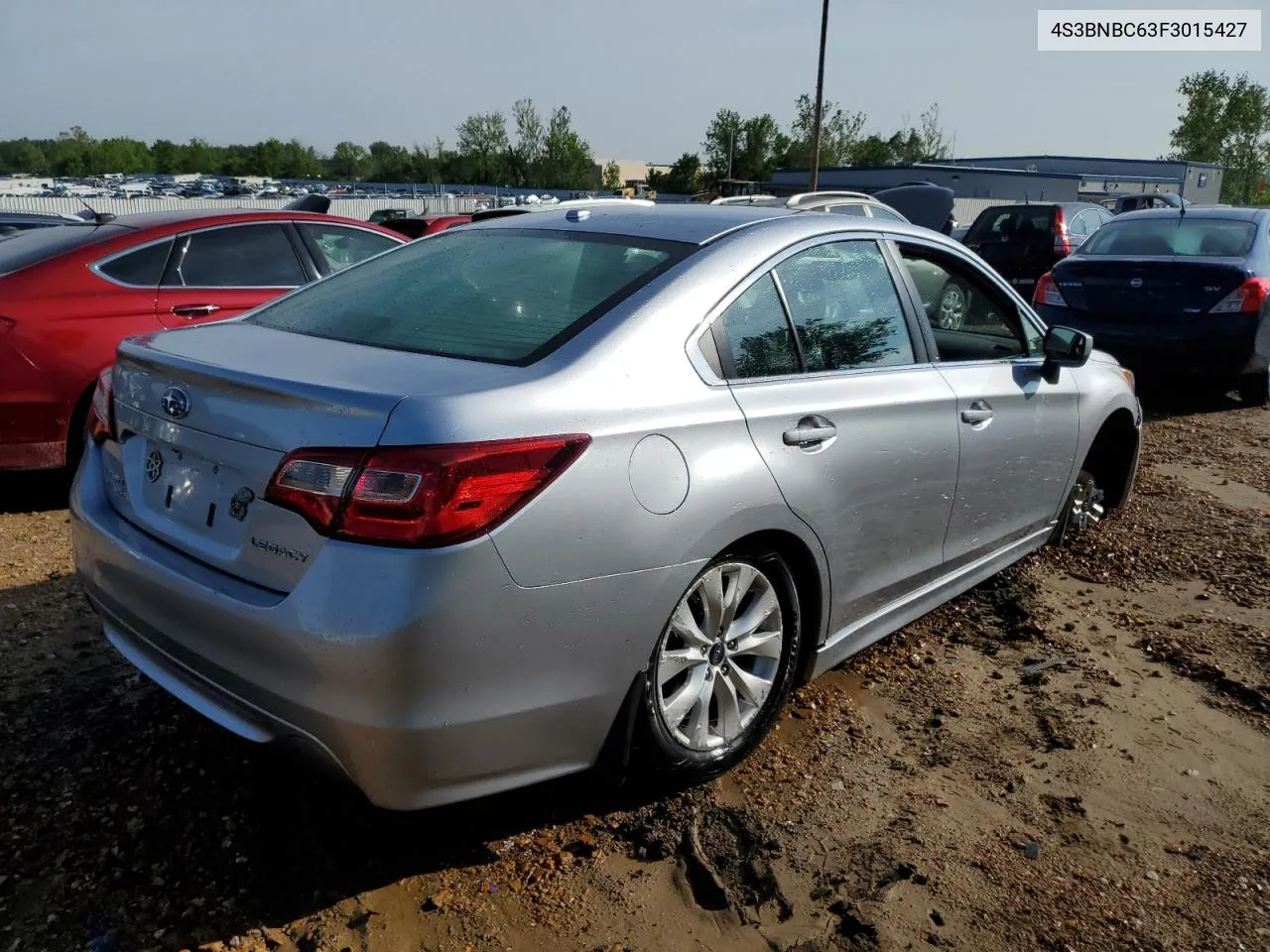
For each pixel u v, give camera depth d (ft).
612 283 9.25
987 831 9.23
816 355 10.23
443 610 7.07
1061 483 14.48
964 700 11.63
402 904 8.05
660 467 8.25
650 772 9.05
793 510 9.41
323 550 7.20
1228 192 198.29
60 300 17.15
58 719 10.37
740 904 8.19
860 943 7.82
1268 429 25.86
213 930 7.70
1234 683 12.17
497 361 8.27
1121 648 13.11
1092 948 7.89
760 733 9.96
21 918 7.72
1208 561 16.12
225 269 19.39
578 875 8.45
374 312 9.70
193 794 9.26
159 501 8.69
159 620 8.35
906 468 10.92
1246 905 8.43
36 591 13.55
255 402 7.77
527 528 7.41
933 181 135.85
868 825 9.21
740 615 9.60
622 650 8.14
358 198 152.66
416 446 7.10
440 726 7.23
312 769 7.77
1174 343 26.13
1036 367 13.48
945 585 12.53
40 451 17.01
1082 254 29.53
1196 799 9.90
